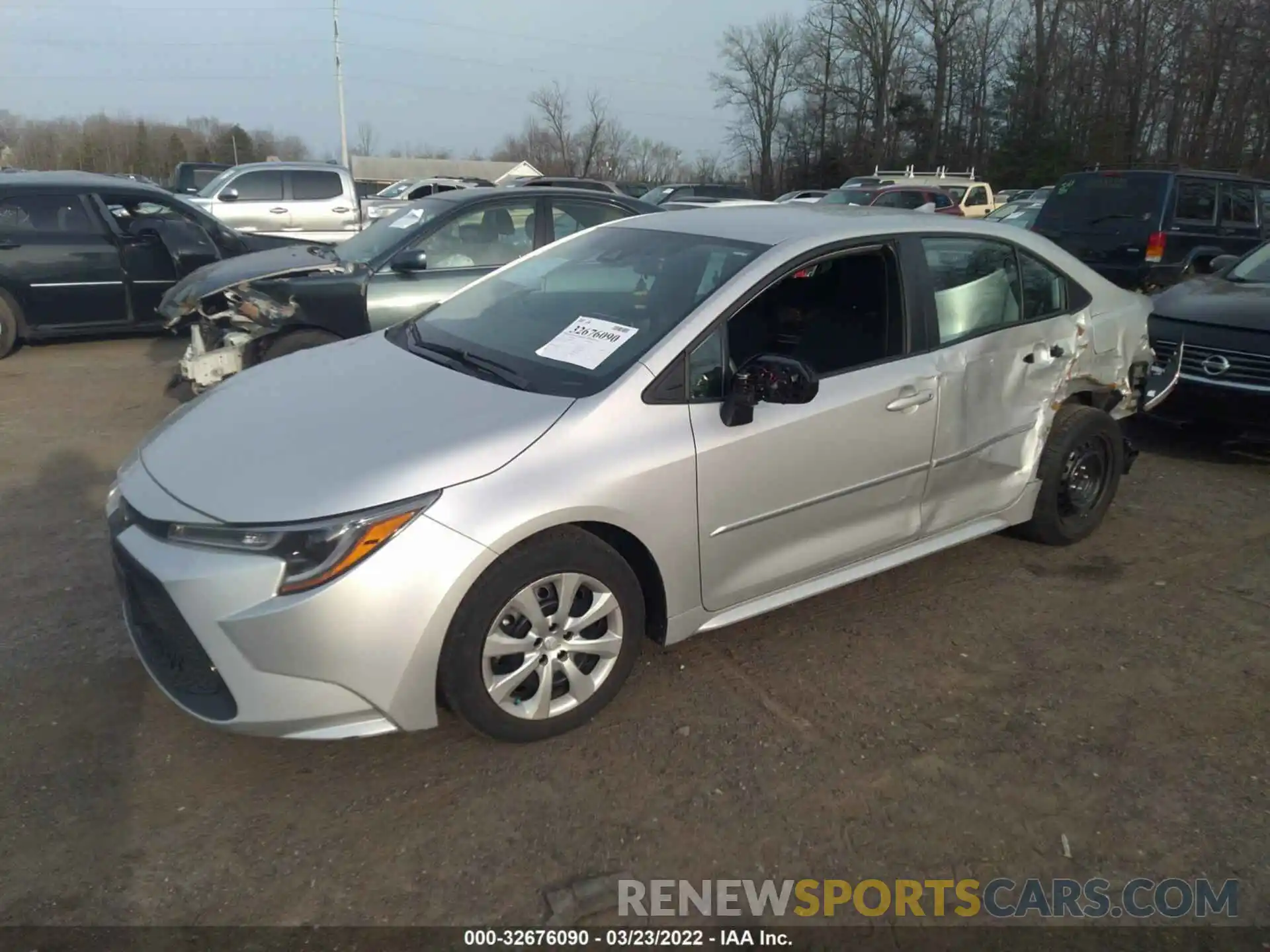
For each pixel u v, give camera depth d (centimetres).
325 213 1483
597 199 716
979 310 399
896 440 361
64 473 547
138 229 896
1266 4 3997
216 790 279
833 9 5922
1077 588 423
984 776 295
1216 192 1109
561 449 285
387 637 260
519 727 292
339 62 4169
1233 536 487
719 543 321
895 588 420
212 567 256
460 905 240
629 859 257
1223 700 340
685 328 316
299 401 319
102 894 240
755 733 312
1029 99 5066
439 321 390
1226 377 581
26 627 368
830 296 355
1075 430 441
